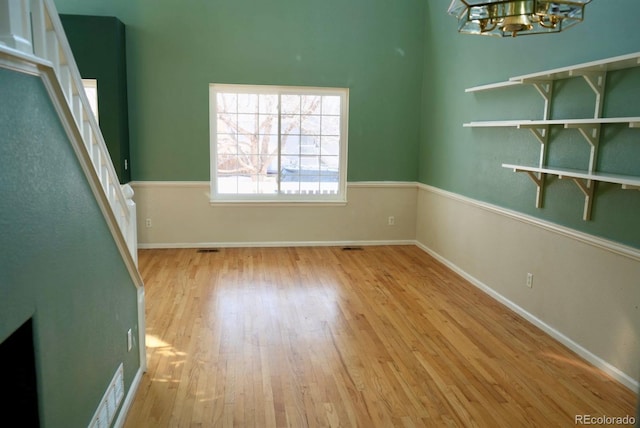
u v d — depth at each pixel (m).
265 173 6.16
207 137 5.88
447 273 5.20
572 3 1.74
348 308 4.14
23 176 1.42
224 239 6.12
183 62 5.71
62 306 1.74
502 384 2.92
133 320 2.79
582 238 3.25
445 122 5.50
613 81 3.02
